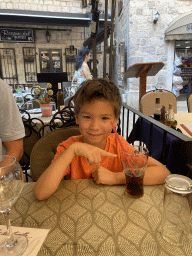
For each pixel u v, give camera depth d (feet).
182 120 6.57
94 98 2.60
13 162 1.79
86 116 2.75
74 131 3.82
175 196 1.80
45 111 7.61
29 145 6.33
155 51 19.48
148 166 3.02
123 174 2.66
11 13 21.94
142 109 8.80
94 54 7.00
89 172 3.24
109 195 2.35
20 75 32.40
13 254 1.55
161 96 8.93
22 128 3.94
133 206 2.15
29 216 2.02
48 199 2.29
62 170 2.53
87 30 32.32
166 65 19.98
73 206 2.16
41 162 3.58
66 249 1.63
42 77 9.69
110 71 6.95
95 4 6.54
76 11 29.17
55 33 31.76
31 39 30.50
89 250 1.62
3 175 1.66
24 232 1.81
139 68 9.93
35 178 3.53
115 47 26.63
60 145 3.28
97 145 3.33
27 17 23.77
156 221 1.92
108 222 1.92
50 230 1.83
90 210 2.10
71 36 32.27
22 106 10.72
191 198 1.79
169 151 4.67
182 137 2.87
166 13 18.79
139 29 18.84
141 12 18.51
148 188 2.50
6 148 3.94
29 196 2.36
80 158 3.22
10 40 29.81
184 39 20.04
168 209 1.85
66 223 1.92
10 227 1.77
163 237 1.72
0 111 3.71
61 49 32.42
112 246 1.65
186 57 23.97
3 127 3.76
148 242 1.69
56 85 9.81
